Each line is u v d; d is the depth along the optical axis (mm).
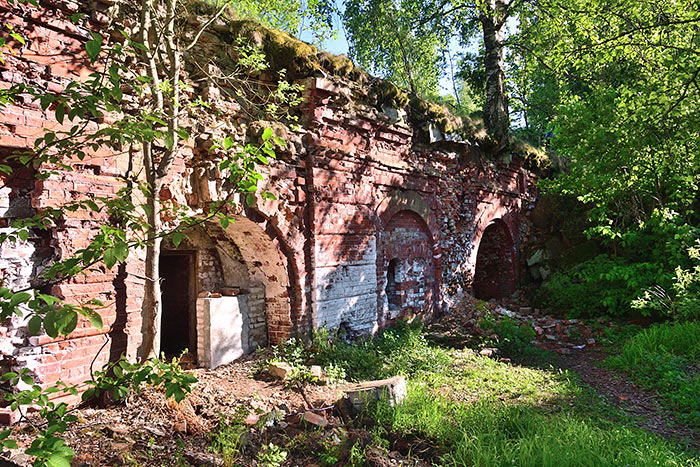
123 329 5473
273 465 3977
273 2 10617
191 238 7934
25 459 3516
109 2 5367
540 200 15484
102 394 5086
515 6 15750
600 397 6336
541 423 4992
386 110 9703
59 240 4941
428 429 4930
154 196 5180
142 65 5895
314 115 8016
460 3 16906
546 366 8102
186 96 6383
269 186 7324
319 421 4910
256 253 7855
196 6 6789
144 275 5707
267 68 7637
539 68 18719
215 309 7203
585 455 4230
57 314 1809
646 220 10773
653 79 8797
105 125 5312
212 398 5453
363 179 9125
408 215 10641
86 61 5238
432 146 11156
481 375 7258
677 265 10234
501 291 14789
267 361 7176
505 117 16641
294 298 7949
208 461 3926
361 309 9031
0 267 4629
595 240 13867
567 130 10891
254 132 7141
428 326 10836
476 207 12852
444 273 11727
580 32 12234
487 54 16875
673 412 5805
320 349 7633
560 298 12258
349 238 8805
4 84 4594
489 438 4664
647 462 4094
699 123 7465
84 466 3576
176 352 8297
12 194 4777
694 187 9664
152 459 3926
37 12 4824
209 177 6574
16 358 4586
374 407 5398
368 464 4219
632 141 8445
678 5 9227
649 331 8750
